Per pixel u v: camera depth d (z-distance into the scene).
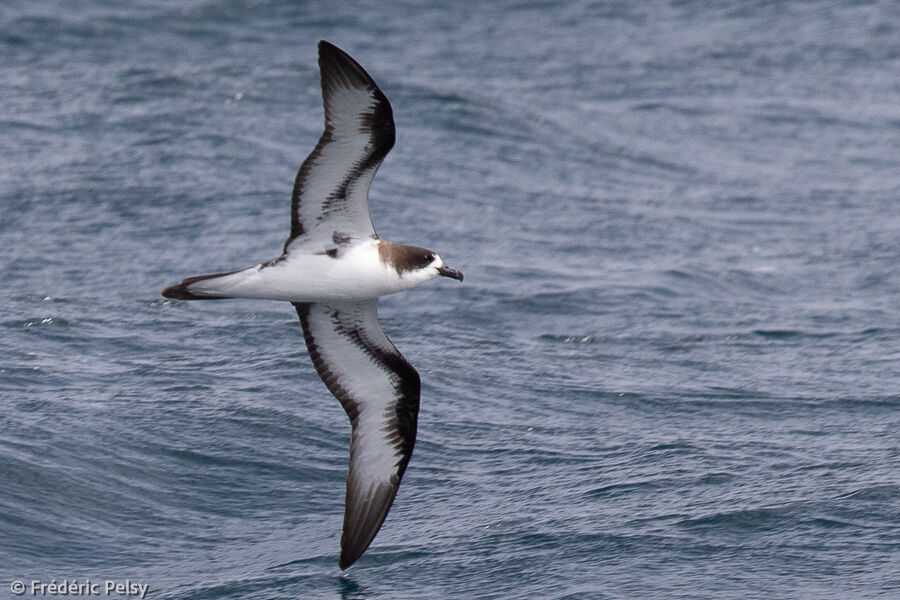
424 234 24.48
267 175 26.62
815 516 12.39
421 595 11.32
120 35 40.81
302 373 16.97
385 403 11.14
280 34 42.75
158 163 26.73
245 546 12.62
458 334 19.34
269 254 22.50
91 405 15.30
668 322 20.38
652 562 11.63
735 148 33.06
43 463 13.63
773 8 47.53
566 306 20.91
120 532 12.77
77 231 23.02
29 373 16.31
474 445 15.05
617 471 14.03
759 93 37.97
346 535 10.95
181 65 36.12
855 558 11.53
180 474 13.98
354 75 9.38
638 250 24.44
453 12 46.38
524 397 16.66
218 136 28.86
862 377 17.50
